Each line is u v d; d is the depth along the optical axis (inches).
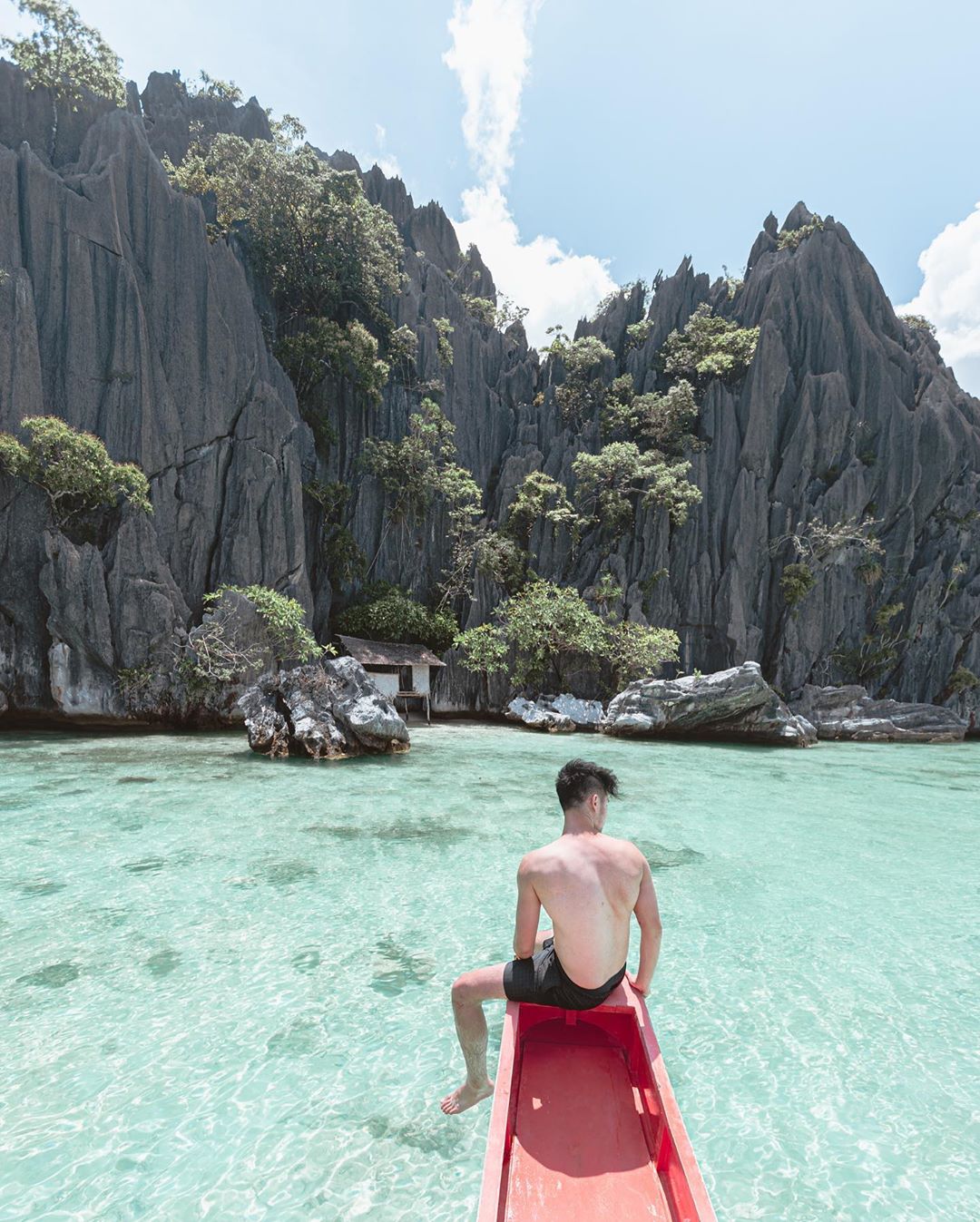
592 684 1411.2
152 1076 164.6
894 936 262.7
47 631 999.0
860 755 938.7
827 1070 172.6
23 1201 124.2
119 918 265.6
